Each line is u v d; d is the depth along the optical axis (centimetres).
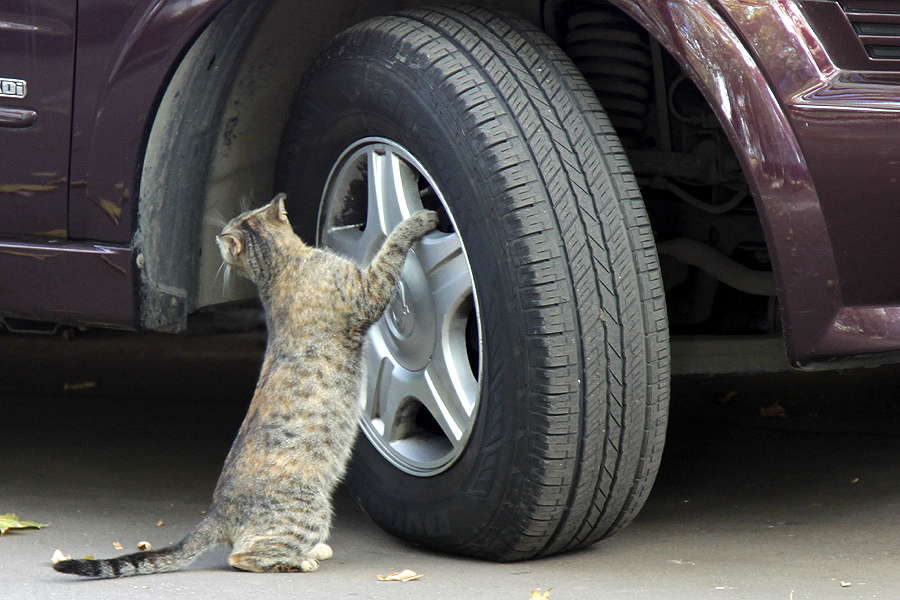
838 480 760
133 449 917
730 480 781
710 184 685
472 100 559
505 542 573
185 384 1237
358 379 627
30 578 561
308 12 671
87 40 630
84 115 636
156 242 650
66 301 661
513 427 546
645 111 698
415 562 602
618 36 653
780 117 494
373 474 643
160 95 617
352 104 624
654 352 554
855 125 491
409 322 607
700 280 730
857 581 544
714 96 502
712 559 596
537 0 650
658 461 573
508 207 541
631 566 585
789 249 498
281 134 698
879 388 1056
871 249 500
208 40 622
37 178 657
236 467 595
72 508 721
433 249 589
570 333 535
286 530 588
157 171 639
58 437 960
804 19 501
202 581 561
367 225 637
